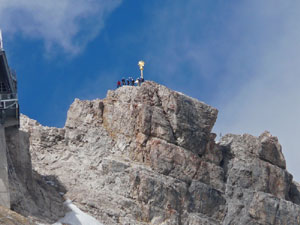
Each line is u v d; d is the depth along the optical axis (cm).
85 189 14525
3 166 12756
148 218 14300
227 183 15425
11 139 13475
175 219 14412
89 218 13912
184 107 15362
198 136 15325
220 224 14925
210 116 15575
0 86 13338
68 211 13900
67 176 14800
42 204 13538
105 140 15312
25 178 13488
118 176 14675
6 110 13212
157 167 14812
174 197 14588
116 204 14300
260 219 15188
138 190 14475
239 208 15138
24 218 12538
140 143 15012
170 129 15188
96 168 14925
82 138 15425
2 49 13225
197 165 15125
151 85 15500
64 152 15312
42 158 15188
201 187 14912
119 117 15412
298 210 15525
